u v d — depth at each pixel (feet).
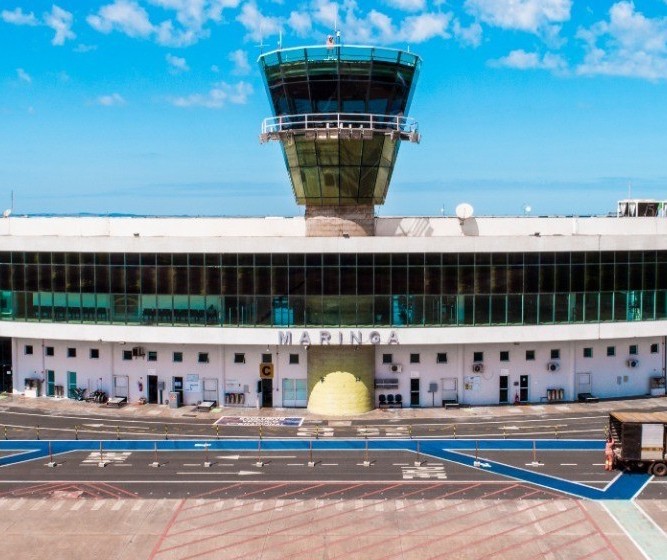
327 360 189.78
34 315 200.13
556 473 143.02
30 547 110.83
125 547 110.63
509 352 198.49
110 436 171.73
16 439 169.89
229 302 188.96
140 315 193.06
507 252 190.08
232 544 111.45
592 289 195.21
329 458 153.48
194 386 198.18
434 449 159.74
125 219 203.41
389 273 186.80
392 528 116.78
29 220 208.95
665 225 209.05
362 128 181.16
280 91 183.42
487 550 108.88
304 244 185.88
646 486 135.33
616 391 205.67
